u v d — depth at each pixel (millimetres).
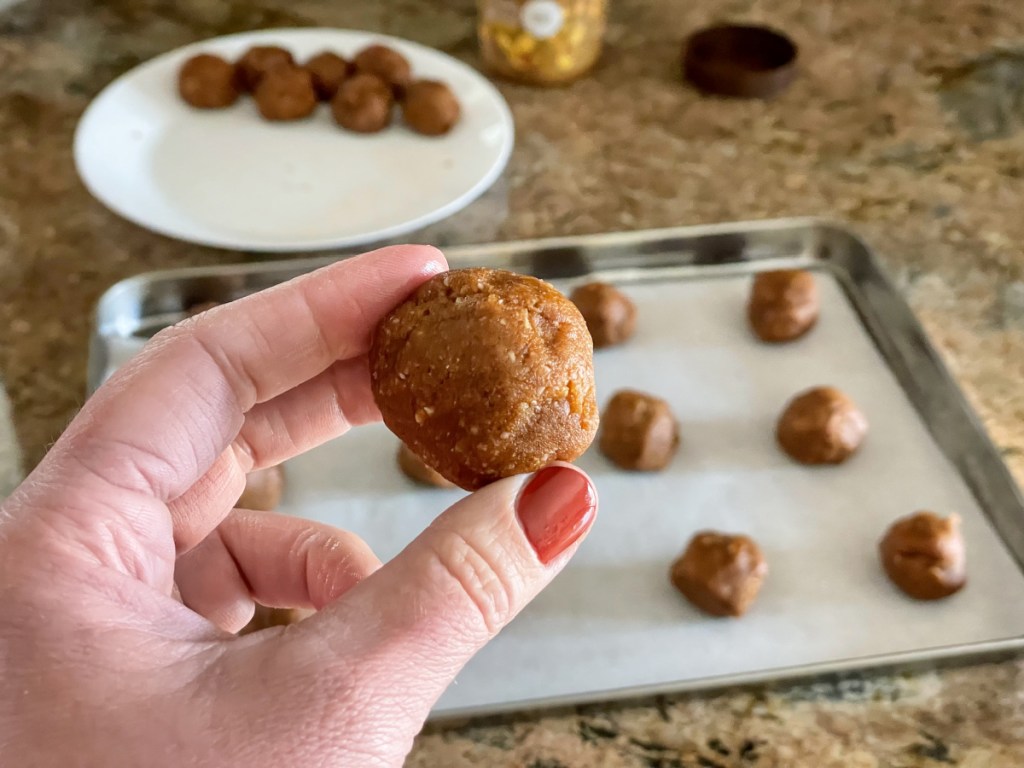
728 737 317
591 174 527
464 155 523
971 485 396
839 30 643
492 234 490
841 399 407
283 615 343
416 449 229
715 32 609
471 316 225
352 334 254
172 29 646
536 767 309
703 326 467
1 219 494
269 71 547
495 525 208
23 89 586
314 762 185
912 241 491
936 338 444
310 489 406
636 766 310
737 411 433
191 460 231
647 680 339
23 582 195
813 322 460
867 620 355
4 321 442
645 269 488
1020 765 307
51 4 666
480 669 342
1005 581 361
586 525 215
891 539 364
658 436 403
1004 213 507
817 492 401
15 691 188
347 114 531
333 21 656
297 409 300
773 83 574
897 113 572
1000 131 558
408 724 196
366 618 198
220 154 523
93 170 493
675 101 580
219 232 462
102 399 224
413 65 570
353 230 476
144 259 475
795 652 347
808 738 316
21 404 409
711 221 499
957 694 327
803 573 372
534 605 363
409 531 392
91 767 182
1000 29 642
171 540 226
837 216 504
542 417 219
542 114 569
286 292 247
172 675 192
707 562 353
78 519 204
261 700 188
